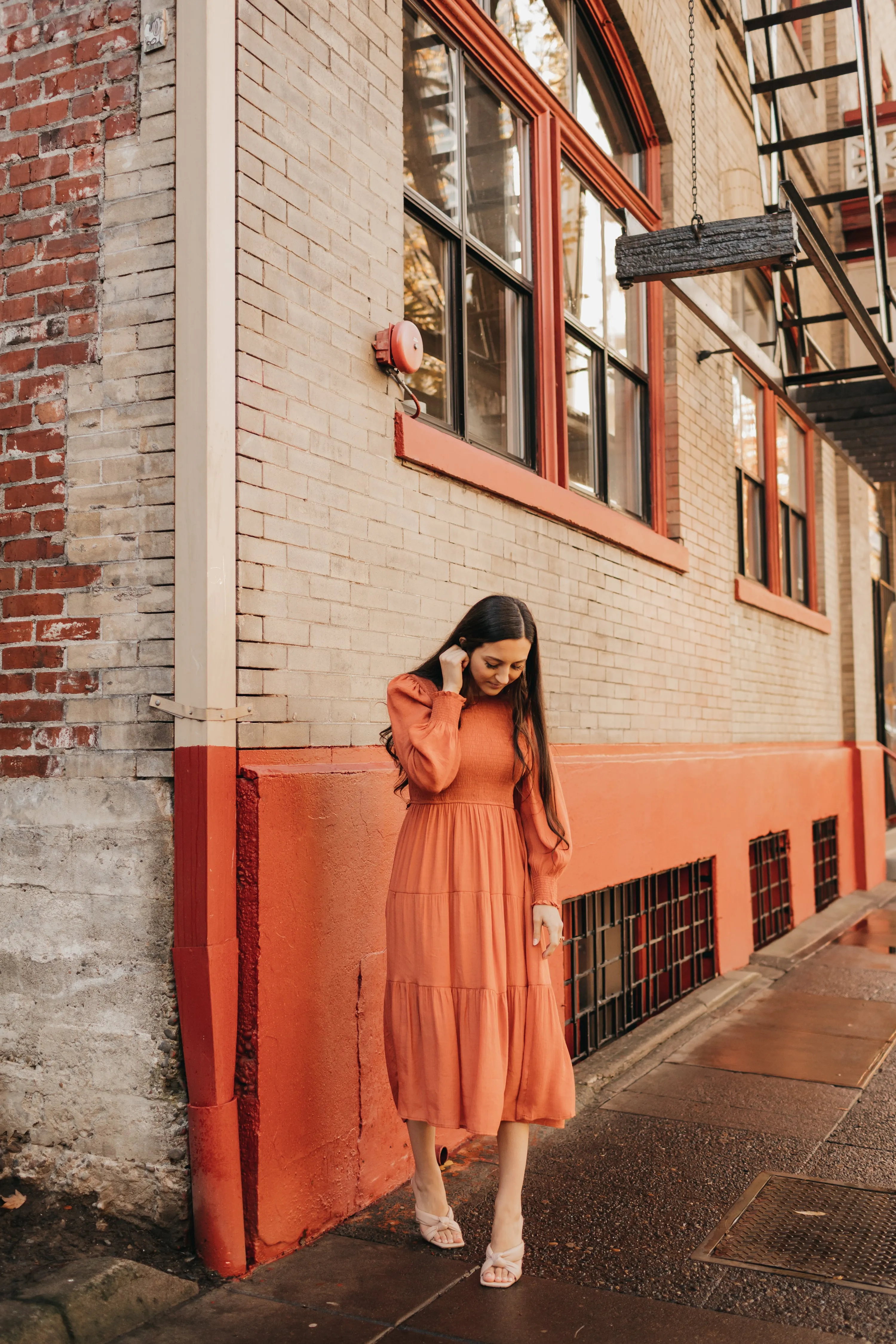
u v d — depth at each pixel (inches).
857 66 259.3
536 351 213.6
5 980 128.7
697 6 294.7
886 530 637.3
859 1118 174.1
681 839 249.4
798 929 338.3
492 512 182.2
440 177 184.4
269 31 131.4
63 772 126.3
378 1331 107.0
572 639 211.0
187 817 118.0
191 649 118.4
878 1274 120.7
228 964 118.8
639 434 268.8
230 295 122.1
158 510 122.4
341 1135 133.6
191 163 121.2
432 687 123.3
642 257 196.2
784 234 185.9
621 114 266.7
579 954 207.6
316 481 136.3
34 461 129.6
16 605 129.7
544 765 122.1
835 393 315.3
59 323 128.8
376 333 150.7
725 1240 129.7
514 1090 117.3
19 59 132.8
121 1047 121.9
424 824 121.0
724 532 304.3
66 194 129.1
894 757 477.1
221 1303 111.9
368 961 139.3
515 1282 118.0
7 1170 126.9
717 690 293.1
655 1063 206.4
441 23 186.9
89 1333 102.8
